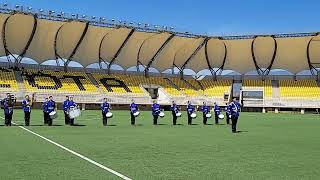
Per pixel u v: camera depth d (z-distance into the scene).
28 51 72.06
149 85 81.31
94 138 20.69
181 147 17.33
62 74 75.69
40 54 73.19
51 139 19.69
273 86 81.94
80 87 73.31
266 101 79.75
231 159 13.82
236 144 18.84
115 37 74.06
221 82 85.62
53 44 72.00
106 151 15.52
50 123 29.39
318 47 75.12
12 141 18.56
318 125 36.16
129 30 72.75
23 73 71.88
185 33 76.62
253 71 83.94
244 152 15.81
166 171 11.34
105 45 75.50
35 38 69.69
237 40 78.00
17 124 30.09
